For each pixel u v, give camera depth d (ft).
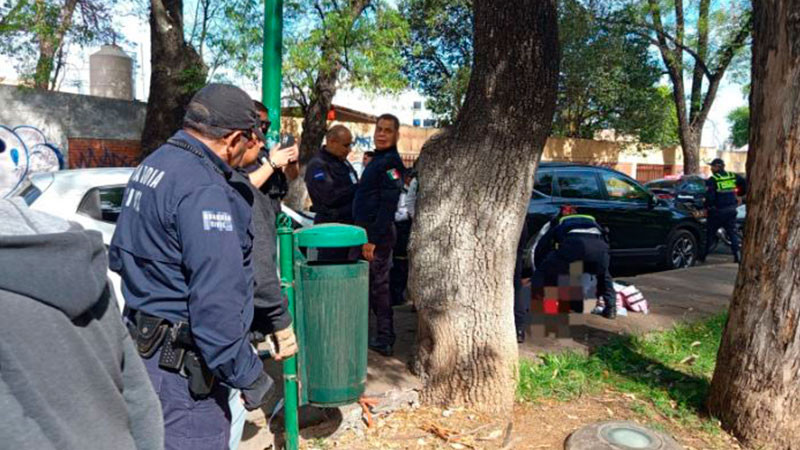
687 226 31.40
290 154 9.89
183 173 6.68
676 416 13.73
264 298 8.08
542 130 12.51
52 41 32.99
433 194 13.05
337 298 10.27
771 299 12.10
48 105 35.27
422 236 13.16
